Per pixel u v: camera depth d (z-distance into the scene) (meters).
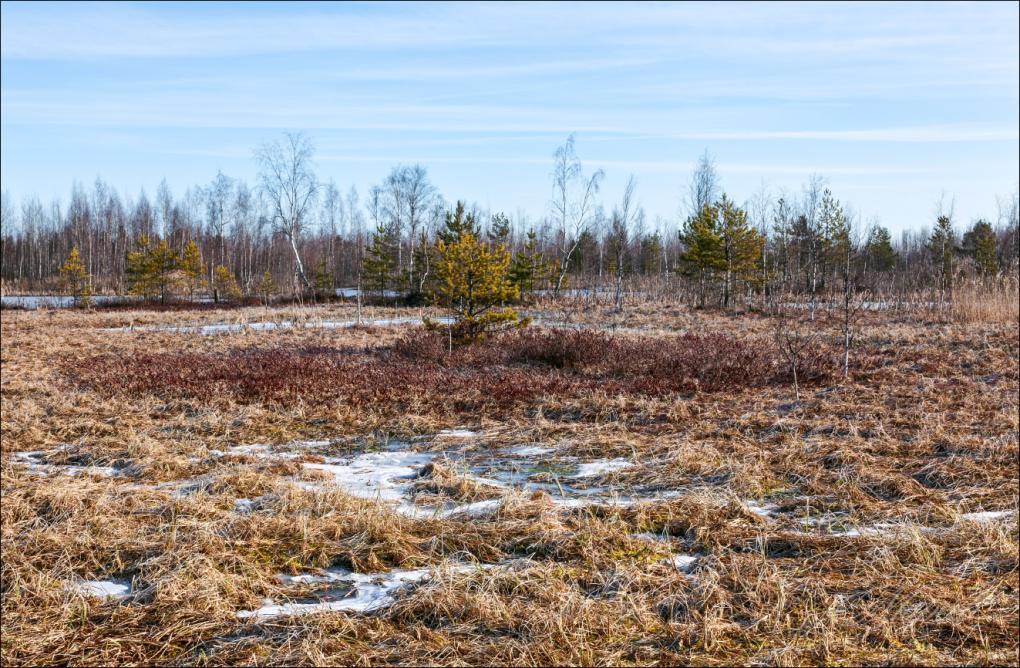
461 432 9.12
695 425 8.64
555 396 10.70
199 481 6.55
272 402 10.65
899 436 7.77
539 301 34.19
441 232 36.22
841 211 26.84
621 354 13.87
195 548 4.70
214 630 3.80
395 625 3.85
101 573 4.57
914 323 21.03
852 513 5.44
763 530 5.12
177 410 10.41
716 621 3.74
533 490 6.39
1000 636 3.61
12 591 4.19
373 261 40.62
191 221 68.94
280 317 28.59
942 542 4.79
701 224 32.56
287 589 4.29
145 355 16.12
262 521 5.27
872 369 12.52
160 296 44.59
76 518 5.36
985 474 6.21
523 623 3.76
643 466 6.98
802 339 17.36
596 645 3.59
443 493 6.19
